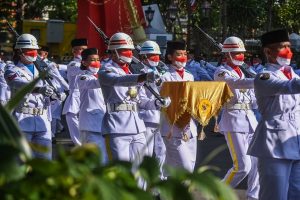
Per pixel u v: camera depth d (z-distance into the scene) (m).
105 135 16.44
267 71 13.92
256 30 62.53
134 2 34.25
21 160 5.38
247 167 17.30
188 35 47.78
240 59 18.19
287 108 13.55
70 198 5.07
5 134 5.33
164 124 17.33
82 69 21.33
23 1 70.38
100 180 5.08
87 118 20.83
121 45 16.61
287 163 13.54
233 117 17.53
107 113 16.50
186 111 16.89
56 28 65.38
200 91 16.91
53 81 20.64
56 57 62.72
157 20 50.88
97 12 33.56
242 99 17.61
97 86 20.19
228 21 60.22
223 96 17.02
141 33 32.78
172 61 19.12
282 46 13.87
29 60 17.81
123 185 5.29
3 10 69.00
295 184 13.66
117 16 33.28
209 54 46.22
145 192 5.32
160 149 18.44
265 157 13.55
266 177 13.55
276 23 65.06
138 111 16.80
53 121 27.67
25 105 17.22
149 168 5.65
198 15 51.03
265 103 13.62
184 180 5.55
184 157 17.44
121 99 16.36
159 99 16.55
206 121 16.92
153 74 15.58
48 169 5.05
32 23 65.81
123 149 16.31
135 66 17.55
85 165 5.19
